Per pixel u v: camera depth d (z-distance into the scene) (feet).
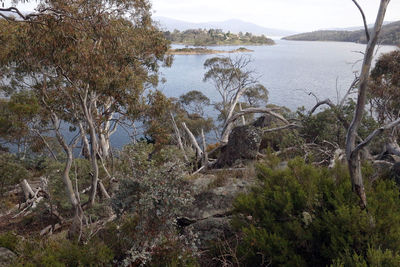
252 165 31.07
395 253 12.85
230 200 23.57
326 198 17.16
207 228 21.20
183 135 102.99
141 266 17.97
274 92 331.16
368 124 37.19
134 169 20.17
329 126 39.83
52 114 41.45
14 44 32.09
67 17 29.43
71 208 44.45
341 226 14.62
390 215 14.21
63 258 18.66
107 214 36.52
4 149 75.92
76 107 38.14
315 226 15.20
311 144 39.27
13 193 58.13
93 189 30.96
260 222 17.26
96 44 33.37
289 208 16.35
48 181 47.29
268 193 17.98
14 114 38.91
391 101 53.52
